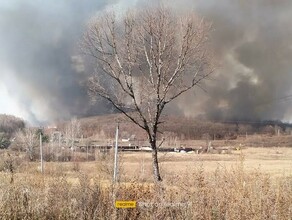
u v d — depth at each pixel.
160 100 23.41
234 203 8.87
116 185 9.80
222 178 10.12
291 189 9.72
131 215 8.86
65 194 9.51
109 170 13.87
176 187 10.06
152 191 9.72
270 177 11.18
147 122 23.28
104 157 24.59
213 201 9.18
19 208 9.02
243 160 10.93
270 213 8.69
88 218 8.84
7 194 9.25
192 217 8.57
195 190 9.48
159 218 8.76
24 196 9.46
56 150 57.94
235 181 9.88
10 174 11.55
